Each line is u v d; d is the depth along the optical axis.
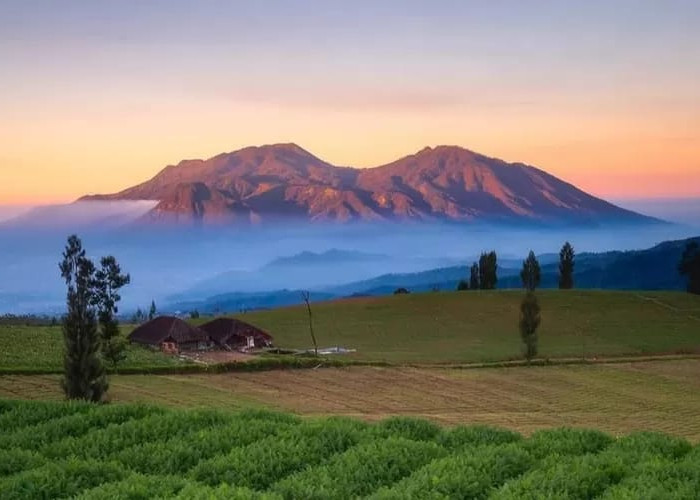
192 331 101.19
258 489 15.38
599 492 14.64
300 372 75.69
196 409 21.98
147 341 98.00
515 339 117.81
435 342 115.38
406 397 65.44
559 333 120.81
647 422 55.41
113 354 71.38
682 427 53.06
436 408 60.75
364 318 139.38
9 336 87.75
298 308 156.12
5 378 61.34
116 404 22.52
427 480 14.95
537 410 61.53
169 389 62.59
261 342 109.00
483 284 178.88
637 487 14.43
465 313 140.62
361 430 19.98
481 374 79.88
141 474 15.60
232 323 107.31
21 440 18.73
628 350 105.19
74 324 42.81
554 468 15.74
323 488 14.70
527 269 98.06
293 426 19.84
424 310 144.75
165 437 18.89
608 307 141.12
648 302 145.62
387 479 15.91
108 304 70.25
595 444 19.09
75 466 15.59
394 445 17.91
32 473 15.09
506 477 15.88
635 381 77.94
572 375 80.94
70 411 22.00
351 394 65.81
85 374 42.56
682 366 88.44
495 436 19.91
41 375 63.44
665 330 122.81
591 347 108.06
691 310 139.62
